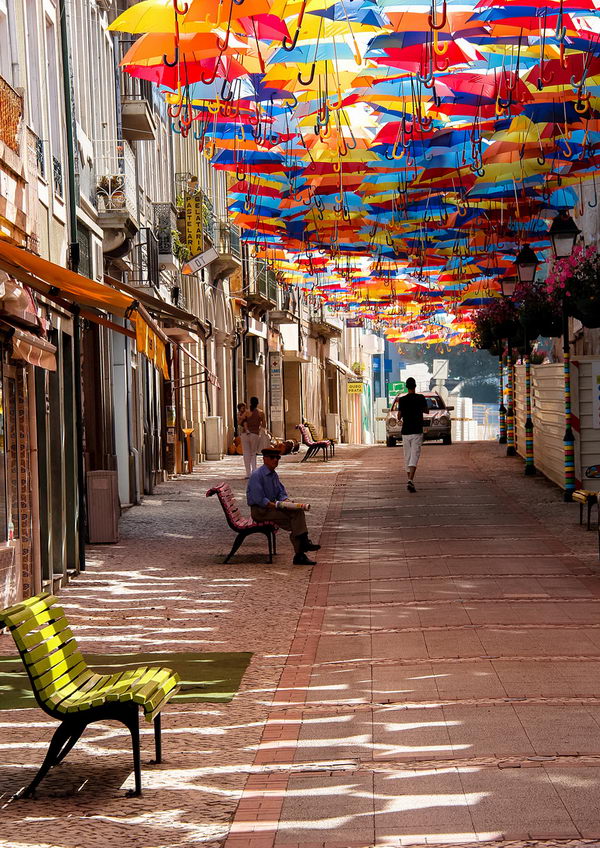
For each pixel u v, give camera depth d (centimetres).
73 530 2062
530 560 2000
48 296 1677
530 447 3738
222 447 5656
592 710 1050
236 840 773
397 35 1532
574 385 2936
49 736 1075
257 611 1673
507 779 861
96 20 3219
